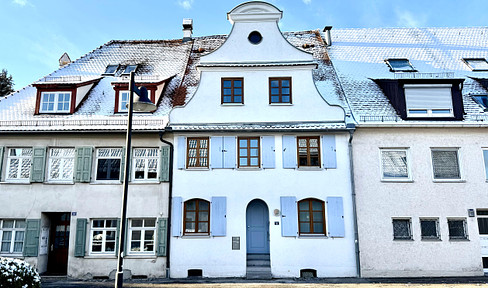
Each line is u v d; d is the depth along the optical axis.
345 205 13.88
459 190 14.12
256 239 14.32
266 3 16.06
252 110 14.80
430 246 13.65
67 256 14.64
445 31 21.19
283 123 14.59
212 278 13.39
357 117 14.70
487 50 19.25
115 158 14.74
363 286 11.74
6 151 14.72
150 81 16.27
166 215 14.02
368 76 17.27
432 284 12.02
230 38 15.79
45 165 14.50
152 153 14.79
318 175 14.13
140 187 14.29
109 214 14.10
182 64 18.77
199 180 14.20
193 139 14.71
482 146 14.49
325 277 13.34
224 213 13.88
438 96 15.07
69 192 14.27
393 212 13.91
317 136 14.56
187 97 16.05
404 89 15.19
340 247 13.55
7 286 7.59
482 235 13.92
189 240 13.74
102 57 19.91
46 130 14.30
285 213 13.84
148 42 21.42
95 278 13.65
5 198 14.23
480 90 16.14
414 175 14.23
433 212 13.95
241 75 15.23
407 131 14.56
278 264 13.48
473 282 12.32
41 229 14.20
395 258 13.55
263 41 15.73
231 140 14.51
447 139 14.53
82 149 14.59
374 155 14.35
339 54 19.20
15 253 14.04
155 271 13.62
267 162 14.26
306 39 20.86
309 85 14.96
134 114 15.37
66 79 16.86
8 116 15.16
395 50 19.52
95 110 15.66
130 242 14.08
